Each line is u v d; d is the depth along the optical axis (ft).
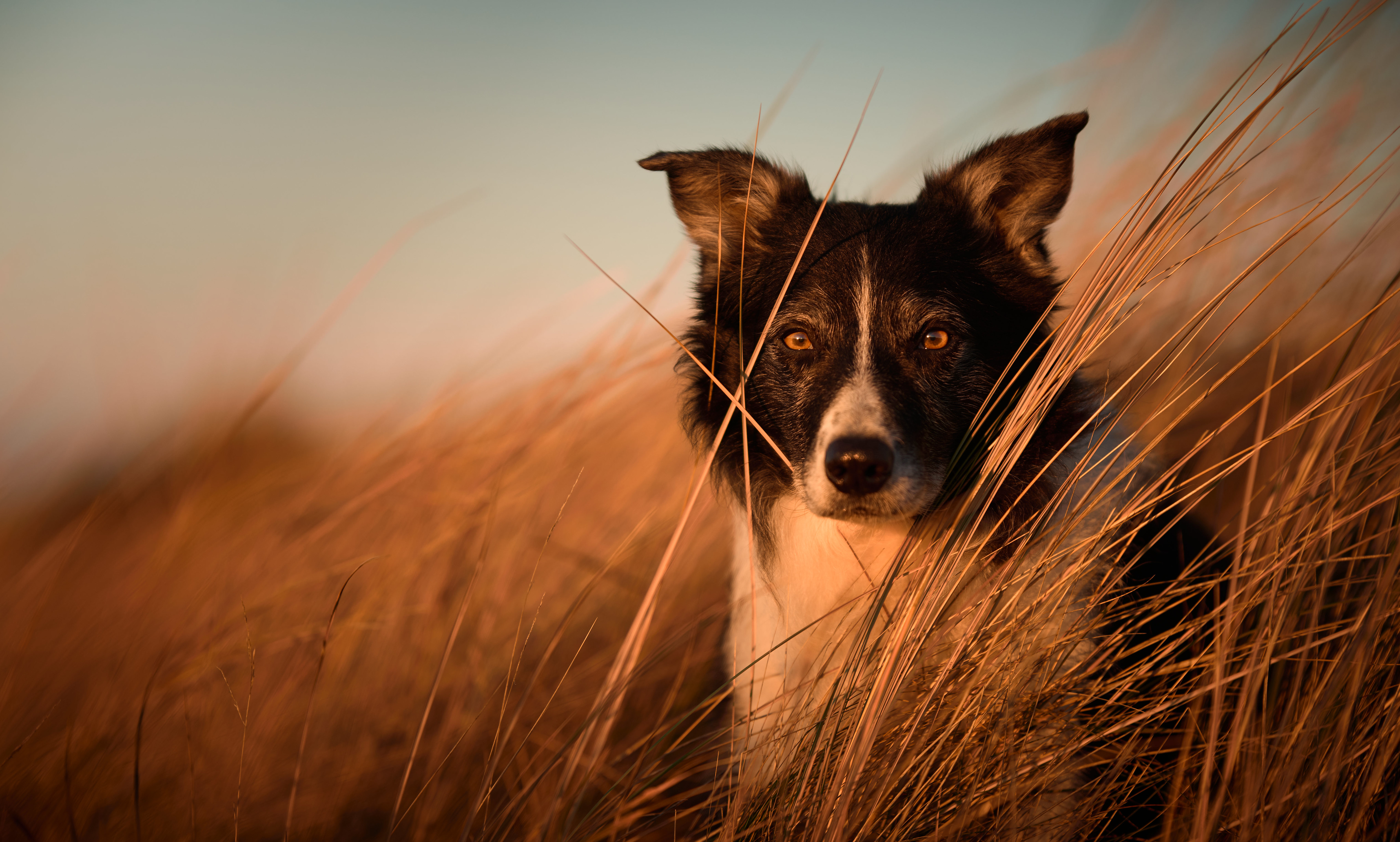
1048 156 8.86
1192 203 7.05
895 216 9.58
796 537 9.19
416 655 10.77
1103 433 8.73
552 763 7.36
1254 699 5.84
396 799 9.67
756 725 8.59
